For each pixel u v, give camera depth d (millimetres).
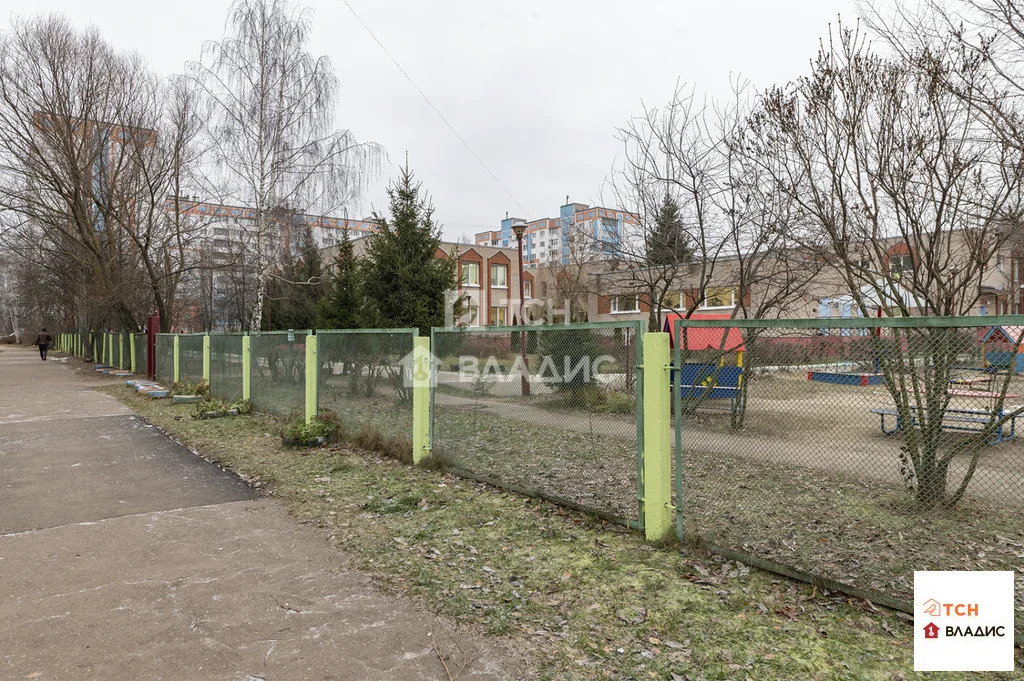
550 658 3051
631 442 4938
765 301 10109
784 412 4055
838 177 5988
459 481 6418
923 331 3602
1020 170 4887
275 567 4234
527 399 5844
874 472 3762
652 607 3549
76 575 4105
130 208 25609
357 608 3605
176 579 4035
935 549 3570
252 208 20359
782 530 3980
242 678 2875
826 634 3205
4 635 3291
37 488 6457
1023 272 6414
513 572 4078
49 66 21859
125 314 26359
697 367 4738
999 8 4895
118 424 11000
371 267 14508
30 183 23141
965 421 3602
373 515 5375
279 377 11094
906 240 5406
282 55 19656
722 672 2898
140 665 2988
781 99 6609
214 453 8195
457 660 3037
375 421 8109
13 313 75062
